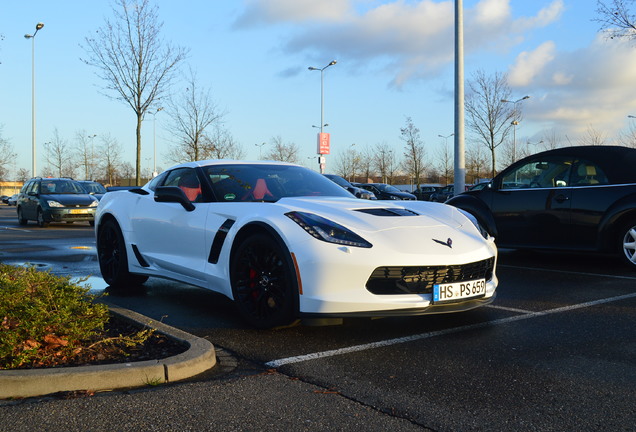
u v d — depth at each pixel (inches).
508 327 151.5
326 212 148.5
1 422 88.0
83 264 281.6
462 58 454.0
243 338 142.6
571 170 262.4
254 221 151.4
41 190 613.3
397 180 2394.2
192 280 177.3
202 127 1035.3
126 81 729.6
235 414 92.4
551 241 265.9
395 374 113.7
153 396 100.1
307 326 153.9
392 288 136.5
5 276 139.9
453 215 167.3
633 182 243.9
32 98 1354.6
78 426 86.9
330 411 94.2
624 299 188.2
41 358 111.1
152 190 209.5
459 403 97.9
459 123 455.5
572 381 108.9
